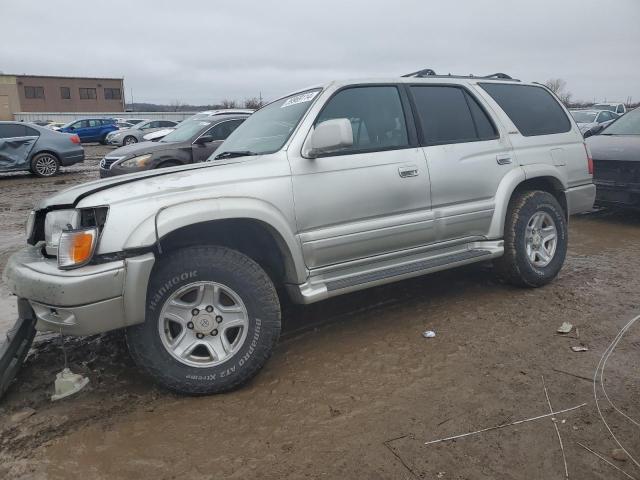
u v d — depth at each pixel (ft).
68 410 9.84
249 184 10.49
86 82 210.38
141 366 9.82
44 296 9.07
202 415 9.58
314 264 11.46
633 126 25.90
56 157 49.16
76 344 12.78
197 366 10.02
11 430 9.20
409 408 9.52
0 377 9.92
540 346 11.80
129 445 8.75
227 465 8.18
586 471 7.74
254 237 11.59
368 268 12.38
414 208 12.78
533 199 15.02
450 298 15.06
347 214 11.69
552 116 16.49
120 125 106.32
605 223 25.16
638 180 22.77
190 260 9.84
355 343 12.35
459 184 13.51
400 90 13.35
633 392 9.79
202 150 31.55
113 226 9.20
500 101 15.25
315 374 10.95
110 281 9.04
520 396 9.76
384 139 12.69
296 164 11.12
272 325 10.39
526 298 14.84
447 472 7.82
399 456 8.21
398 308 14.47
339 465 8.07
